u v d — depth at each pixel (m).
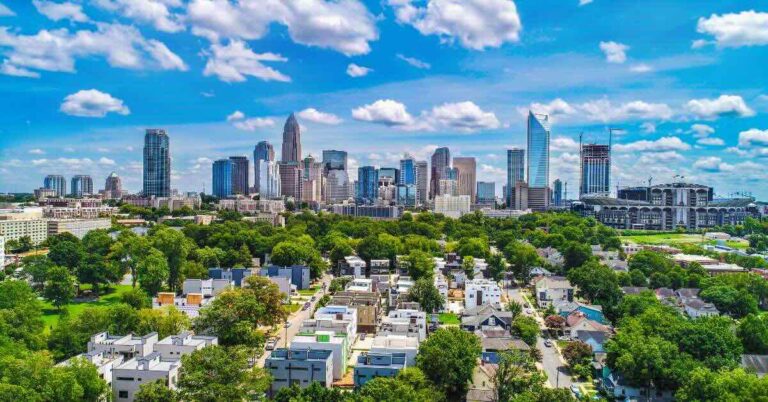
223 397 134.50
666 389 169.25
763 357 180.00
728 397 139.00
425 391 144.75
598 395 173.12
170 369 153.50
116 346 171.00
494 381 161.12
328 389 144.38
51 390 133.75
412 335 195.88
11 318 186.25
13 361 142.62
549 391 146.62
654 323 196.75
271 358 169.25
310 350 173.12
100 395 145.62
